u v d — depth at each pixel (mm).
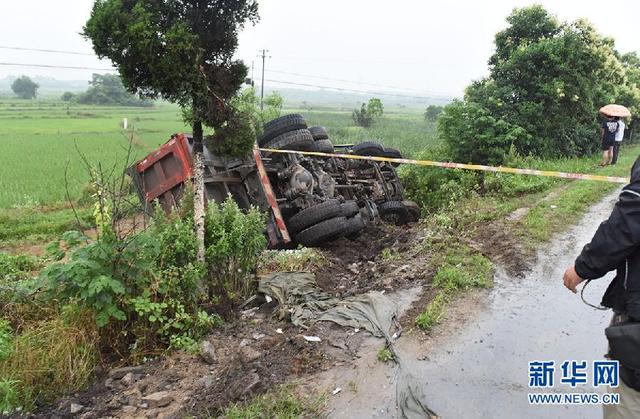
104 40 4926
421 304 5625
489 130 14656
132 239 4887
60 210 15258
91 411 4066
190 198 6273
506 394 4098
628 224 2457
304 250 7648
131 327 4938
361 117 53031
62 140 35844
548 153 16688
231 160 8750
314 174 9203
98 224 5273
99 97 98062
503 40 18688
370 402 3994
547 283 6254
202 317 5176
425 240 7824
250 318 5641
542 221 8656
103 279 4504
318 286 6496
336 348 4793
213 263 5797
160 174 8711
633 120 28391
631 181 2559
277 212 8242
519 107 16250
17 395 4125
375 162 11352
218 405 4000
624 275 2625
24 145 32344
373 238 9258
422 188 13375
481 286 6098
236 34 5445
